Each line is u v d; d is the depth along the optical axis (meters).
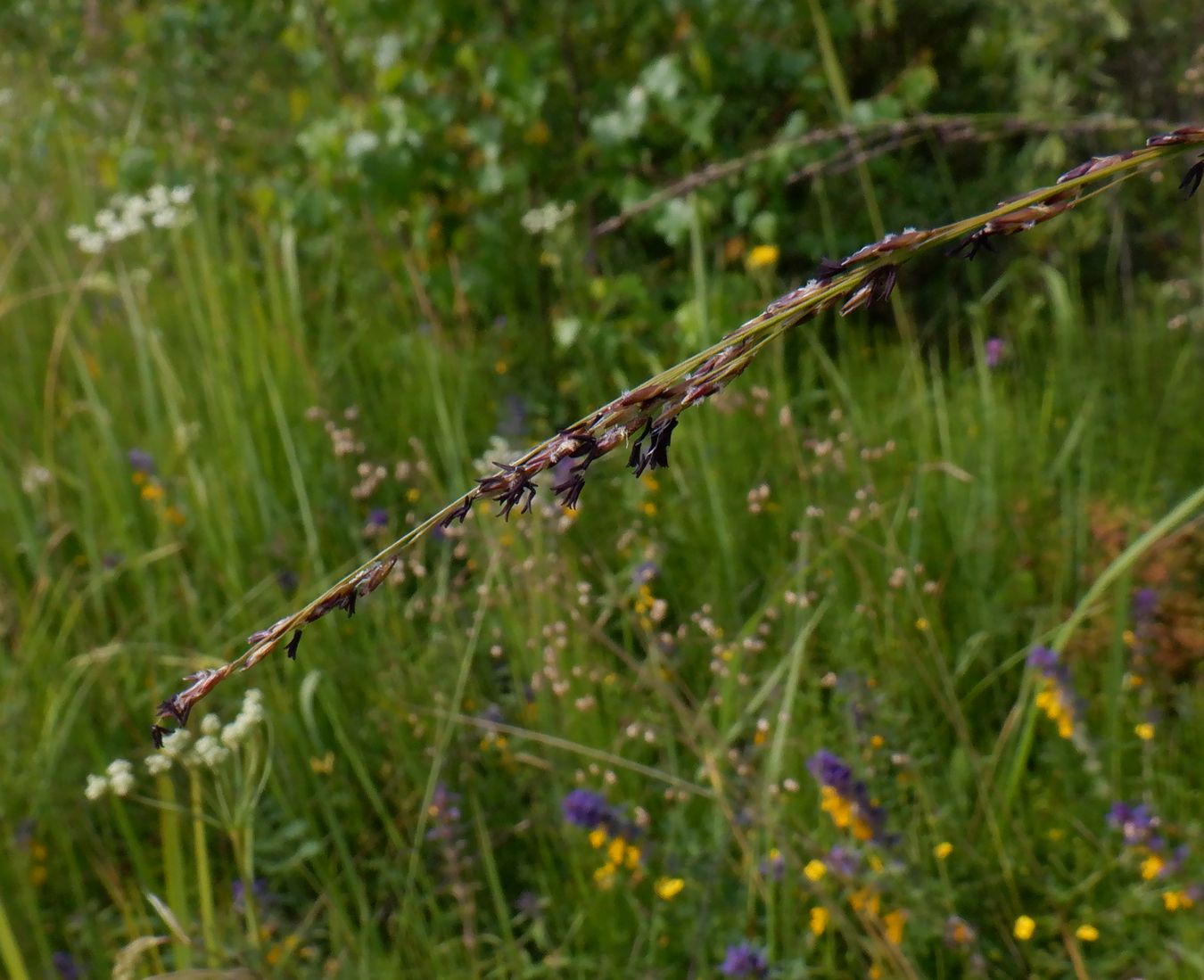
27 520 3.60
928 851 2.49
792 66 4.36
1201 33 4.53
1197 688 2.78
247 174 5.18
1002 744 2.62
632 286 4.11
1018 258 4.47
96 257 4.29
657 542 3.31
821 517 3.04
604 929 2.47
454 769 2.83
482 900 2.69
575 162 4.63
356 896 2.68
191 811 2.39
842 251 4.47
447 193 4.79
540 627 2.90
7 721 2.95
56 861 2.78
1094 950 2.40
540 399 4.14
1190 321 4.08
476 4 4.63
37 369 4.38
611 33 4.74
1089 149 4.55
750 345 0.73
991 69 4.57
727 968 2.23
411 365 4.09
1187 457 3.56
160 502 3.57
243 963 2.33
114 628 3.43
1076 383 3.79
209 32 5.39
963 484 3.29
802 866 2.39
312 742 2.93
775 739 2.55
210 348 3.88
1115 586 2.96
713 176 3.72
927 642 2.90
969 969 2.30
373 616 3.23
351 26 4.70
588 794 2.46
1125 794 2.60
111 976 2.50
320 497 3.62
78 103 5.70
